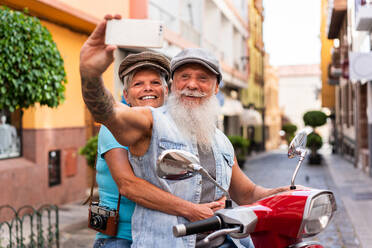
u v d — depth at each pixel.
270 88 46.28
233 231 1.49
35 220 6.92
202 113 1.80
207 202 1.84
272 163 21.88
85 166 9.57
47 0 7.45
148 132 1.70
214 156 1.87
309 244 1.70
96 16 9.07
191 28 15.57
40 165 8.05
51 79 4.80
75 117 9.30
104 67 1.30
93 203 2.12
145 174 1.75
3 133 7.43
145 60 2.18
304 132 1.88
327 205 1.65
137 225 1.77
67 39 9.13
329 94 29.59
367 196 9.26
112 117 1.45
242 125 30.72
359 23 10.10
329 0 16.17
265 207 1.61
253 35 34.41
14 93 4.37
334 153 29.88
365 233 5.94
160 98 2.22
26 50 4.45
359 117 15.99
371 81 12.81
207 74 1.82
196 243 1.75
